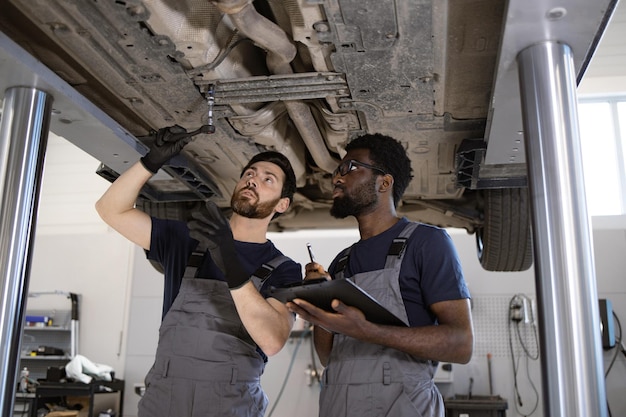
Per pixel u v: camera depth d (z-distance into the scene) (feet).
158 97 5.71
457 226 9.68
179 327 5.02
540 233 3.91
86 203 22.35
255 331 4.60
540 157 4.05
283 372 17.75
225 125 6.37
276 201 5.58
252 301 4.54
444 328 4.29
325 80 5.39
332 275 5.28
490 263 9.25
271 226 10.40
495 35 4.64
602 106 18.28
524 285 17.16
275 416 17.46
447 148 6.77
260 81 5.43
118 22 4.53
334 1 4.24
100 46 4.87
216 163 7.41
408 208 9.56
